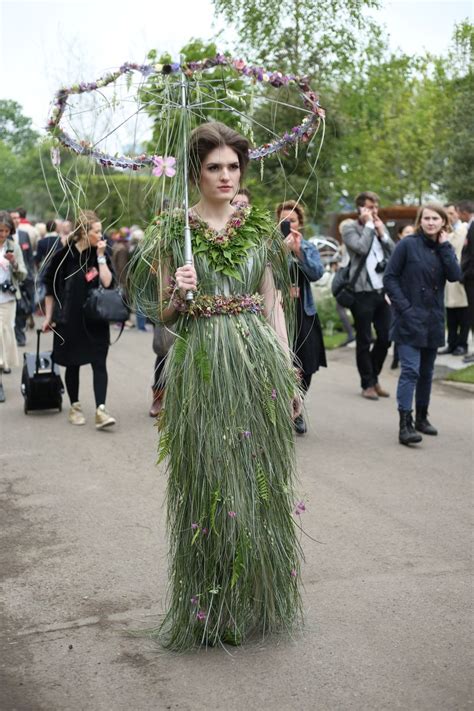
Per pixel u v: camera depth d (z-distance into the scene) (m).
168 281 3.76
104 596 4.45
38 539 5.30
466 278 11.11
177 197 3.76
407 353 7.43
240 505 3.66
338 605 4.25
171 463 3.79
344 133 12.78
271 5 9.61
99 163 3.80
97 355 8.09
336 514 5.64
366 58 12.23
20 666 3.74
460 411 8.86
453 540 5.16
